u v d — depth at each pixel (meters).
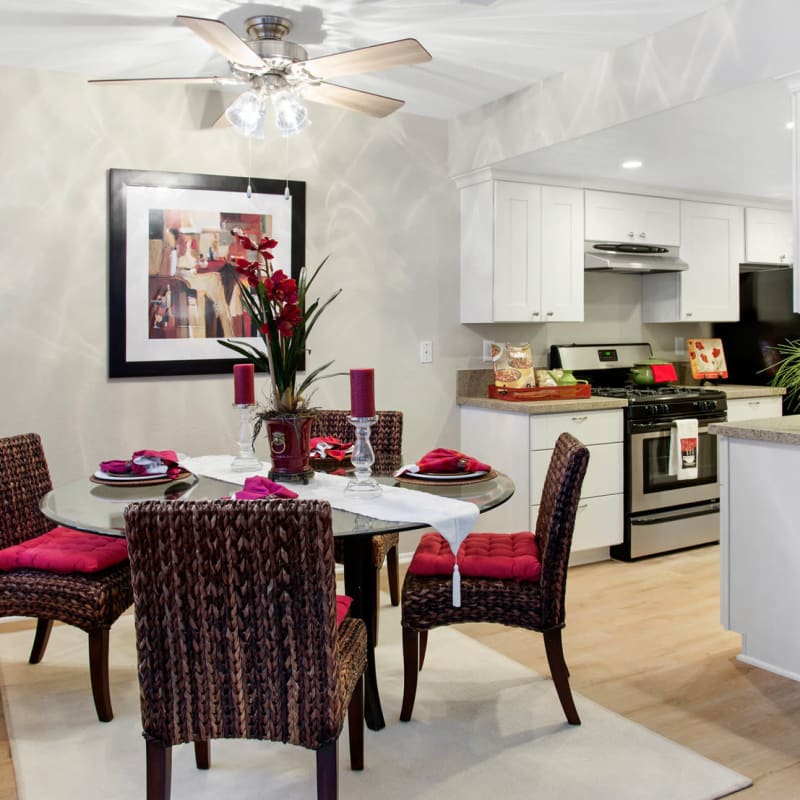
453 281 4.44
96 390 3.56
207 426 3.80
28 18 2.81
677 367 5.30
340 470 2.68
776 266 5.25
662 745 2.32
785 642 2.78
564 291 4.43
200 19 2.09
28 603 2.45
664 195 4.71
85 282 3.52
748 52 2.72
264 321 2.34
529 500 4.00
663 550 4.42
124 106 3.54
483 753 2.28
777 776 2.16
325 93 2.77
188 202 3.67
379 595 3.72
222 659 1.66
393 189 4.21
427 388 4.39
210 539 1.61
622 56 3.20
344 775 2.17
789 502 2.73
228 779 2.18
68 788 2.12
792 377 4.59
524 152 3.78
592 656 3.01
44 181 3.41
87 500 2.28
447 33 3.02
